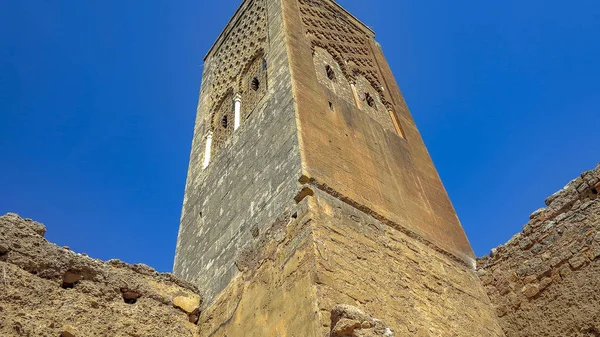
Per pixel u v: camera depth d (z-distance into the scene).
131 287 9.37
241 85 15.43
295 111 11.06
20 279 8.04
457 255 11.25
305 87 12.16
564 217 10.46
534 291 10.16
